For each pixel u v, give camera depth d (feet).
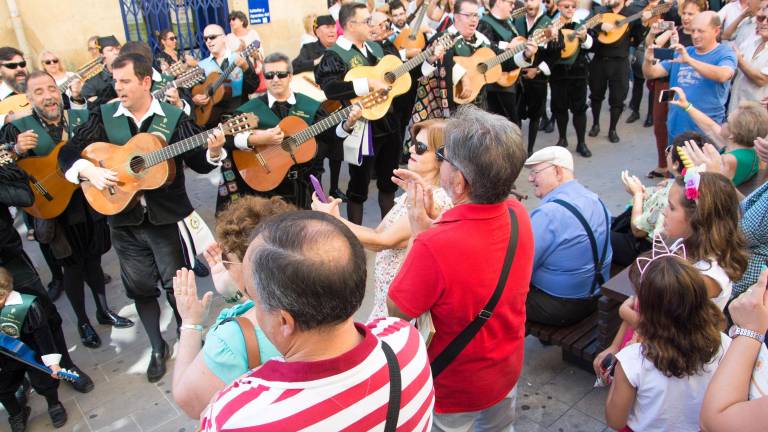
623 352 6.43
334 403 3.64
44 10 24.21
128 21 26.43
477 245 5.84
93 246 12.85
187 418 10.74
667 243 8.51
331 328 3.77
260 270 3.70
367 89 14.98
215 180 22.18
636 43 24.27
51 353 10.11
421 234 6.03
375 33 18.38
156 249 11.44
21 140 11.21
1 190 11.04
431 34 22.86
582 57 20.81
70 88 18.13
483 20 20.81
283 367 3.68
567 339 10.04
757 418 4.75
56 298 15.02
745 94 16.35
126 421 10.75
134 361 12.46
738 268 7.50
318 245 3.66
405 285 5.95
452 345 6.22
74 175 10.62
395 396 3.85
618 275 9.57
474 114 6.01
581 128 21.93
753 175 10.96
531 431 9.64
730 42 18.69
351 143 14.98
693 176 7.48
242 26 23.63
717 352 6.01
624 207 17.85
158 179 10.77
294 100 13.48
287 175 13.65
